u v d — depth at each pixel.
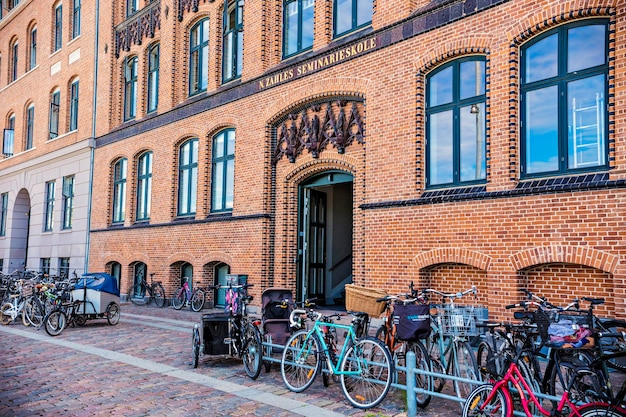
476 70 10.52
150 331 12.93
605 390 5.05
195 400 6.99
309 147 13.91
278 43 15.07
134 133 20.75
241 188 15.74
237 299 9.33
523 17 9.54
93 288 13.67
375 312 7.71
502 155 9.70
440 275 10.73
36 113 28.25
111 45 22.56
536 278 9.26
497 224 9.63
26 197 29.94
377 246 11.65
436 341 7.20
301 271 15.01
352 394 7.00
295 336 7.76
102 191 22.55
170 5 19.30
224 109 16.55
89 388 7.58
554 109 9.27
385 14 12.04
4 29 32.25
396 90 11.63
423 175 11.13
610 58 8.47
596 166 8.70
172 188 18.64
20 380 8.02
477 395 5.66
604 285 8.45
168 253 18.39
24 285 15.66
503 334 6.18
